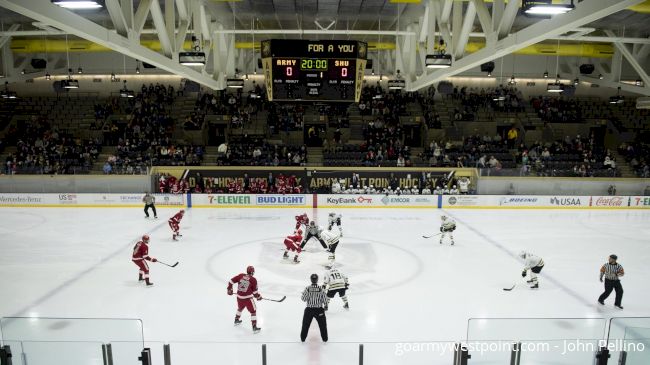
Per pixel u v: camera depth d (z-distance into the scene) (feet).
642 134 105.60
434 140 102.94
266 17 77.41
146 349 23.21
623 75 115.44
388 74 111.24
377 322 33.32
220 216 72.13
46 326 25.31
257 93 97.55
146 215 70.13
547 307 36.70
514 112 109.40
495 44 39.86
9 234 59.41
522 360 23.93
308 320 28.91
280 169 85.40
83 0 23.03
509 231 63.46
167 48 50.49
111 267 45.98
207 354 26.81
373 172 85.87
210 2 65.57
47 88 116.16
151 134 95.66
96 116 104.99
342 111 106.01
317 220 69.41
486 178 83.61
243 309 35.58
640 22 74.59
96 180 81.46
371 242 56.85
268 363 26.58
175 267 46.11
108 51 115.34
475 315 34.86
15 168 81.00
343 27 86.48
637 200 81.30
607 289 36.50
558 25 29.84
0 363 23.00
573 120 107.04
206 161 92.17
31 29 90.07
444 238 59.11
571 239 59.26
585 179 82.64
